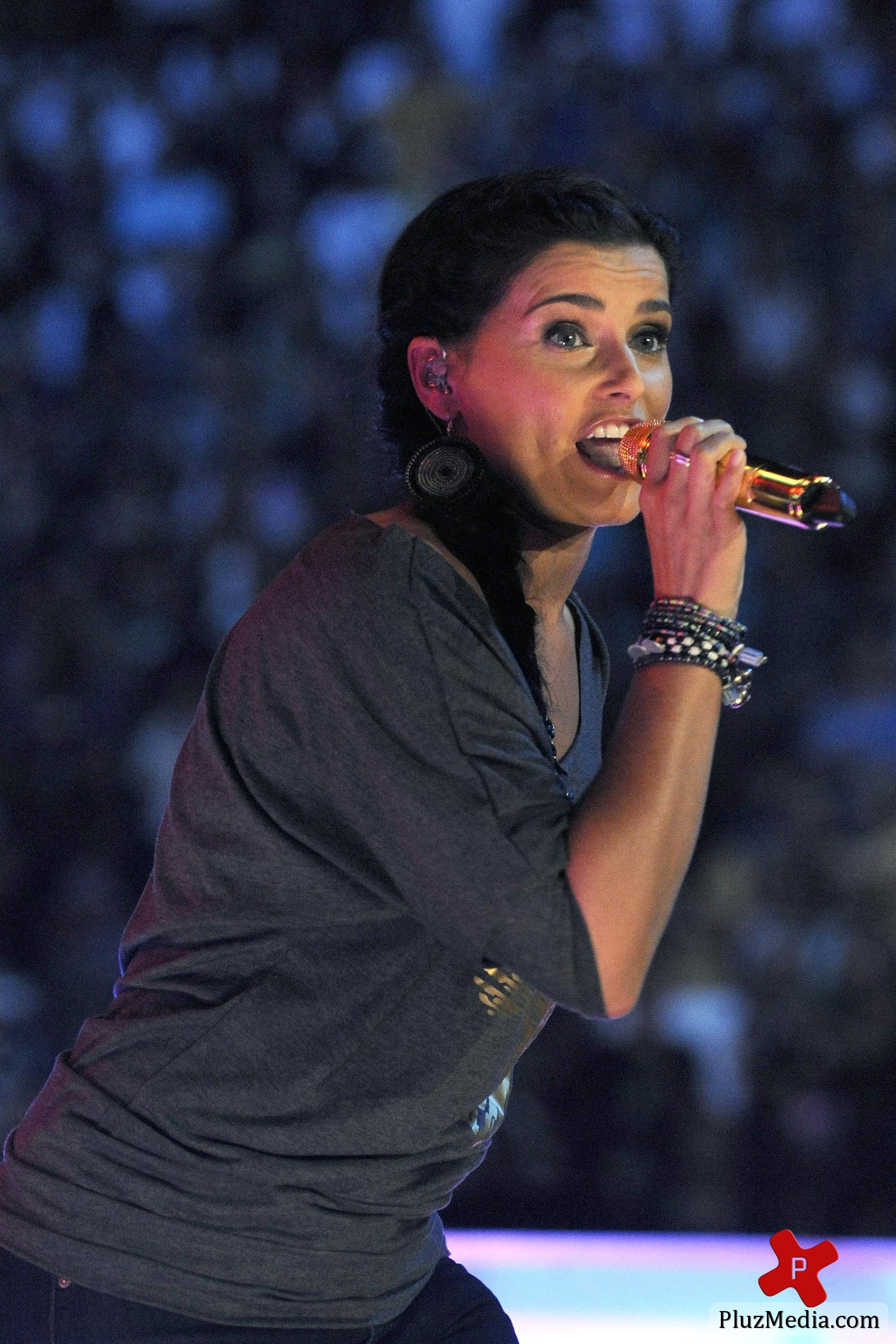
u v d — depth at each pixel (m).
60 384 24.72
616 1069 17.52
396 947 4.52
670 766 4.34
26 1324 4.64
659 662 4.50
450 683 4.37
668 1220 16.78
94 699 22.38
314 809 4.49
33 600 23.00
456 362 4.94
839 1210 16.84
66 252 25.53
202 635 22.97
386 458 5.34
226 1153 4.53
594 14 26.50
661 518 4.59
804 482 4.40
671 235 5.07
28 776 21.66
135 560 23.28
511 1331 5.21
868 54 25.50
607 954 4.23
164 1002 4.68
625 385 4.74
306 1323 4.72
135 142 26.47
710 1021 18.03
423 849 4.31
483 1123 4.93
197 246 25.17
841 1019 18.00
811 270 24.22
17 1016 18.50
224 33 27.17
